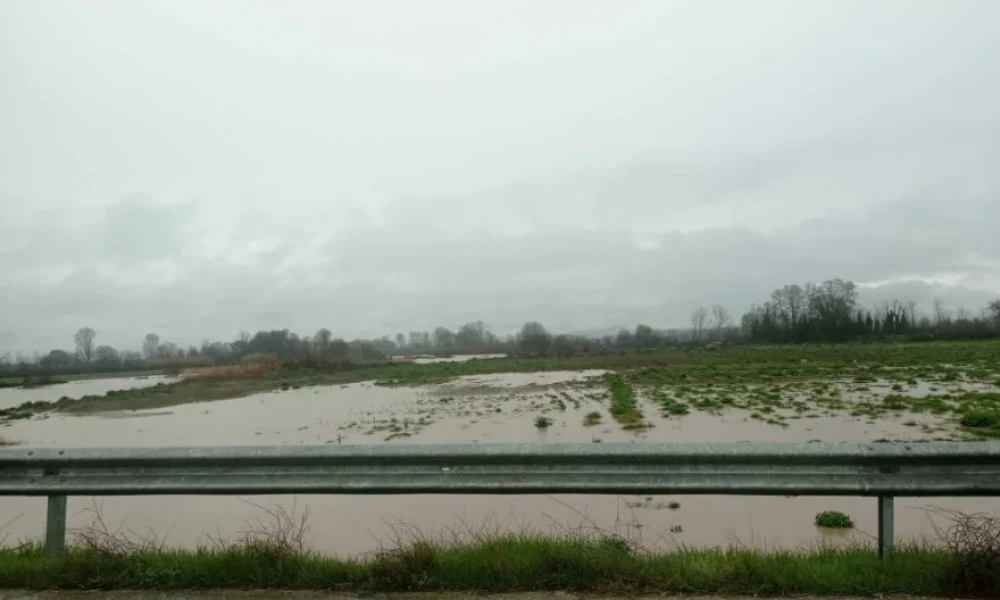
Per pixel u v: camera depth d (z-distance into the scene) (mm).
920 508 8945
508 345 145875
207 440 21234
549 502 10383
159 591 4598
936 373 36938
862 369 42500
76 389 64750
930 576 4273
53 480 5180
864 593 4242
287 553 4879
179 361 95312
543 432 19000
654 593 4340
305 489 5039
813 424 18219
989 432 15648
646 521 9078
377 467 5062
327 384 53625
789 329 104000
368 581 4590
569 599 4285
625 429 18797
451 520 9383
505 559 4656
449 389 41500
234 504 11156
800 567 4566
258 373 64625
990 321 101438
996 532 4531
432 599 4348
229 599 4430
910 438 15141
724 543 7820
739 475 4770
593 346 114188
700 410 22766
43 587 4695
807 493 4734
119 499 11773
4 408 42188
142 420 30312
